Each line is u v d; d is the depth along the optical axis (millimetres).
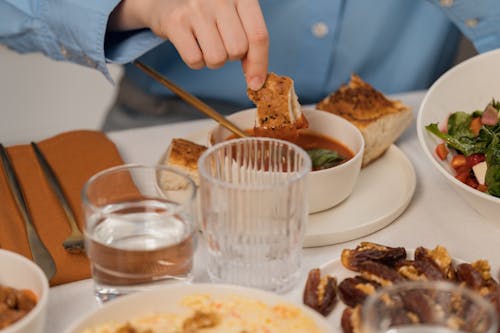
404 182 816
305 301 644
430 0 966
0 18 911
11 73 1666
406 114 859
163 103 1093
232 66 1066
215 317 609
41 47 928
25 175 802
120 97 1118
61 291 680
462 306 574
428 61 1130
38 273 625
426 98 830
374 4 1080
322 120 829
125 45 871
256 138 703
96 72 1682
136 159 853
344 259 675
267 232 657
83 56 897
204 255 718
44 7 891
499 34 953
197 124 917
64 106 1568
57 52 930
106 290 651
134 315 619
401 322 578
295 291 678
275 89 768
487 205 730
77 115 1542
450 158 813
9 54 1702
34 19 904
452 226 757
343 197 772
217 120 801
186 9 769
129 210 666
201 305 621
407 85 1138
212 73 1072
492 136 799
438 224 759
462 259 714
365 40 1100
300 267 686
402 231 750
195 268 704
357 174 776
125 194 681
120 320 615
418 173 830
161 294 624
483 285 646
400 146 881
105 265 642
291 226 661
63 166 823
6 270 640
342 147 821
